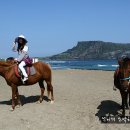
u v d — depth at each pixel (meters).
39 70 12.91
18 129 9.45
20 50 12.44
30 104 13.31
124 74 9.48
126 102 11.62
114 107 12.31
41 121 10.29
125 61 9.69
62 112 11.52
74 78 26.73
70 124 9.82
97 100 14.06
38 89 18.73
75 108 12.23
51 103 13.36
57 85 20.78
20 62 12.32
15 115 11.27
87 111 11.62
